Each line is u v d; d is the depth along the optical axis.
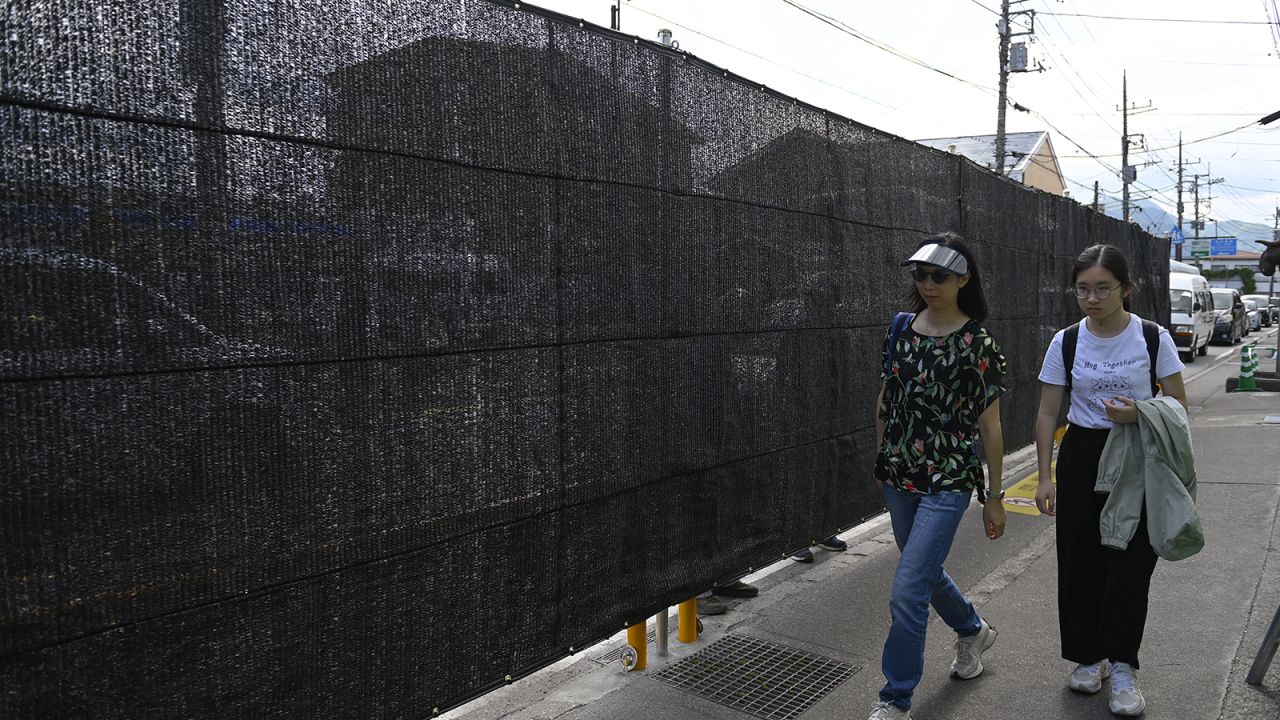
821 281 4.25
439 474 2.37
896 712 3.00
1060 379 3.44
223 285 1.88
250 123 1.91
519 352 2.61
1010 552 5.25
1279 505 6.02
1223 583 4.57
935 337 3.12
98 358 1.69
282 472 2.00
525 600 2.67
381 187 2.19
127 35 1.71
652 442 3.17
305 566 2.06
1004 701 3.38
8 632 1.59
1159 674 3.55
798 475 4.12
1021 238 7.06
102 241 1.68
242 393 1.92
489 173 2.49
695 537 3.42
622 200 2.99
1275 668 3.58
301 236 2.02
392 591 2.26
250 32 1.90
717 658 3.79
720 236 3.50
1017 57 25.73
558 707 3.35
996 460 3.12
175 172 1.79
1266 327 43.28
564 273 2.76
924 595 3.02
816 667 3.71
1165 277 13.29
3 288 1.56
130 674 1.76
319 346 2.06
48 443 1.63
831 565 5.12
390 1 2.20
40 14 1.59
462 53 2.40
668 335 3.23
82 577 1.68
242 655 1.95
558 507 2.78
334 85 2.08
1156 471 3.10
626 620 3.08
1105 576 3.34
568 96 2.76
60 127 1.62
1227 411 11.25
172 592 1.82
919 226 5.27
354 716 2.19
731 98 3.55
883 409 3.34
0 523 1.57
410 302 2.27
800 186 4.05
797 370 4.07
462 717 3.29
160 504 1.79
